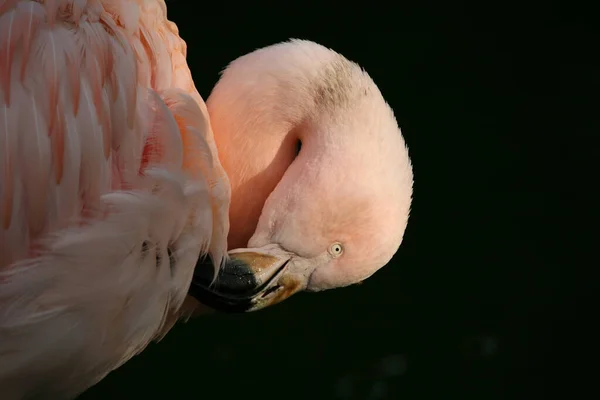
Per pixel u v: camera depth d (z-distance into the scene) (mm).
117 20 4754
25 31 4285
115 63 4562
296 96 5293
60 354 4430
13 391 4473
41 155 4305
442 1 11930
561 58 11328
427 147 10312
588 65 11234
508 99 10836
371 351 8641
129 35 4762
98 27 4555
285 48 5410
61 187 4375
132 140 4570
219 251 4992
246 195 5371
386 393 8273
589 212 9727
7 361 4340
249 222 5430
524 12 11867
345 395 8242
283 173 5426
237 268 5105
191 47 10852
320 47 5438
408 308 9008
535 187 9961
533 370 8438
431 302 9039
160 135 4637
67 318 4387
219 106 5371
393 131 5320
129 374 8312
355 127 5242
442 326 8828
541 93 10914
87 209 4426
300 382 8359
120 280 4473
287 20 11422
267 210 5277
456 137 10422
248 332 8836
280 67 5324
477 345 8656
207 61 10727
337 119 5258
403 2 11875
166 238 4629
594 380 8352
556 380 8359
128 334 4664
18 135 4270
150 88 4727
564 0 11953
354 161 5191
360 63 11102
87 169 4418
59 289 4336
